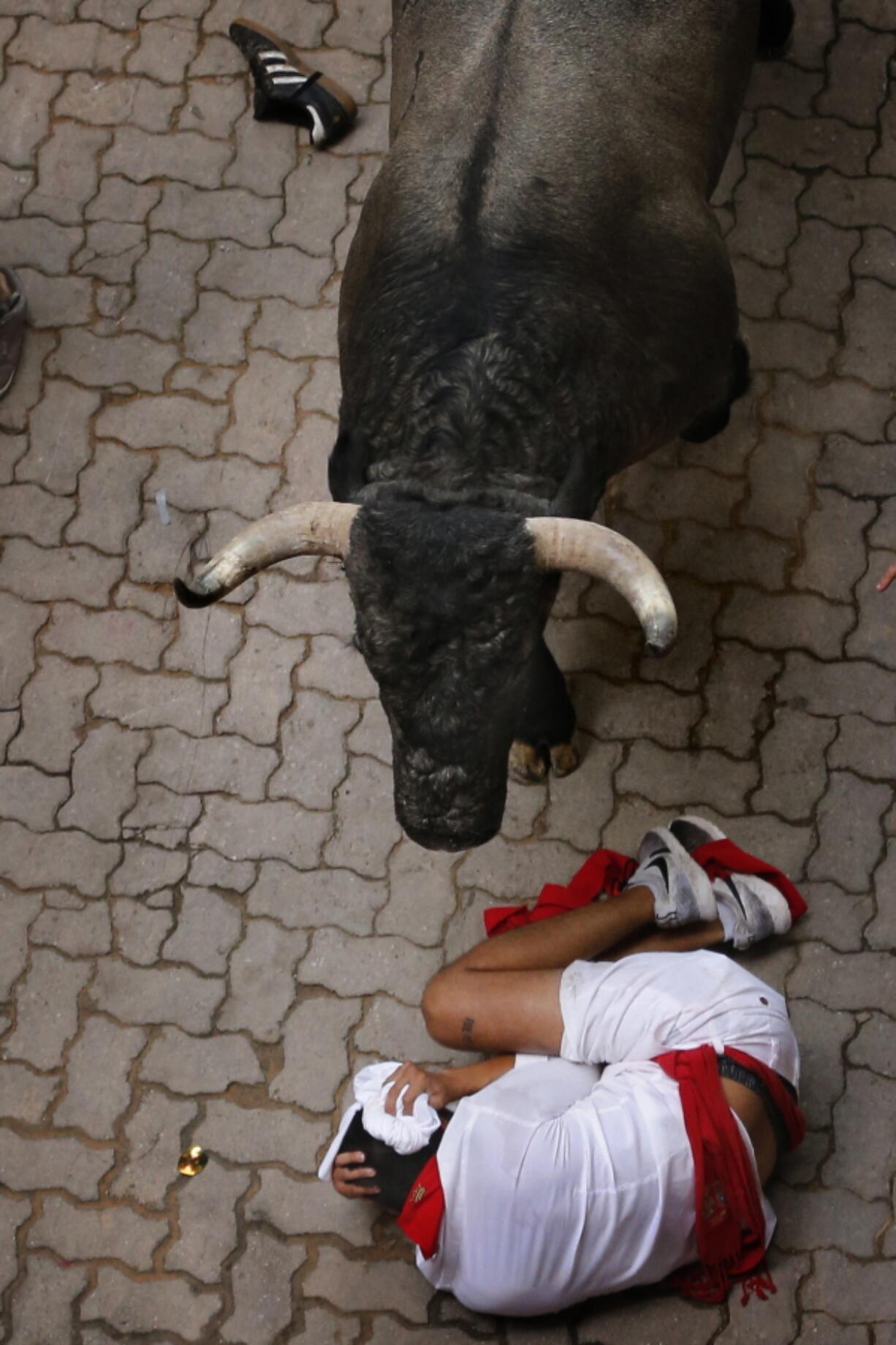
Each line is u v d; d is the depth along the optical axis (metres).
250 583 4.45
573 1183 3.32
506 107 3.29
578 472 3.06
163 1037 3.99
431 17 3.61
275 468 4.58
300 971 4.04
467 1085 3.71
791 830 4.08
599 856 3.98
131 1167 3.86
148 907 4.13
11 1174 3.87
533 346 3.04
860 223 4.70
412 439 3.02
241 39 5.01
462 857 4.11
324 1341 3.64
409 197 3.28
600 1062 3.68
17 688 4.39
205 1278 3.73
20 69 5.20
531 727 4.05
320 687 4.32
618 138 3.34
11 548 4.55
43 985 4.07
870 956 3.94
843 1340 3.57
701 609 4.30
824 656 4.24
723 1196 3.40
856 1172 3.73
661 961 3.67
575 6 3.45
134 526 4.55
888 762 4.12
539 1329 3.61
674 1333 3.58
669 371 3.41
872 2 4.98
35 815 4.25
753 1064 3.49
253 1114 3.89
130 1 5.25
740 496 4.41
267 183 4.94
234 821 4.20
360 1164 3.56
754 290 4.63
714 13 3.62
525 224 3.16
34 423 4.70
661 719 4.21
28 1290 3.75
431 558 2.78
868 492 4.40
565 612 4.34
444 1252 3.43
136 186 4.99
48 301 4.86
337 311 4.74
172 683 4.36
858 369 4.53
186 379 4.71
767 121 4.84
